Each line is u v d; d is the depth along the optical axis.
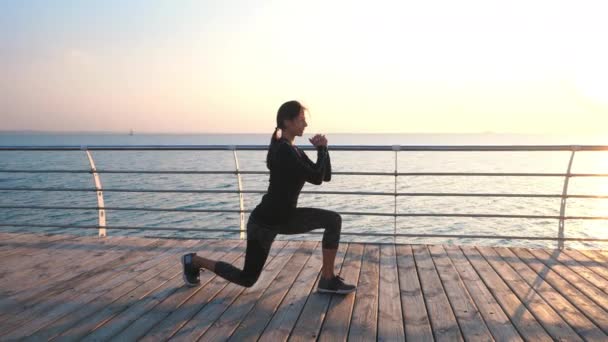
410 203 32.03
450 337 2.50
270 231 2.92
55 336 2.55
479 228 24.59
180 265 3.95
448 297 3.12
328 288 3.15
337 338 2.49
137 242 4.77
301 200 31.50
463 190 40.94
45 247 4.60
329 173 2.93
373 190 37.84
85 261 4.09
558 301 3.03
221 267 3.12
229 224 21.97
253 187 35.25
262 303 3.03
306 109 2.89
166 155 81.88
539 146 4.13
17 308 2.98
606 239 4.23
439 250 4.36
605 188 45.06
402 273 3.67
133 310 2.93
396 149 4.34
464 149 4.23
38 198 31.73
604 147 4.07
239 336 2.52
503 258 4.09
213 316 2.82
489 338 2.47
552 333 2.53
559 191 41.81
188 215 24.86
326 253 3.12
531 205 33.28
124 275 3.67
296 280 3.50
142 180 42.56
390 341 2.45
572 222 27.41
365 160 75.00
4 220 24.66
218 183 38.22
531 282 3.43
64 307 2.99
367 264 3.92
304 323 2.69
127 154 83.88
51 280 3.56
